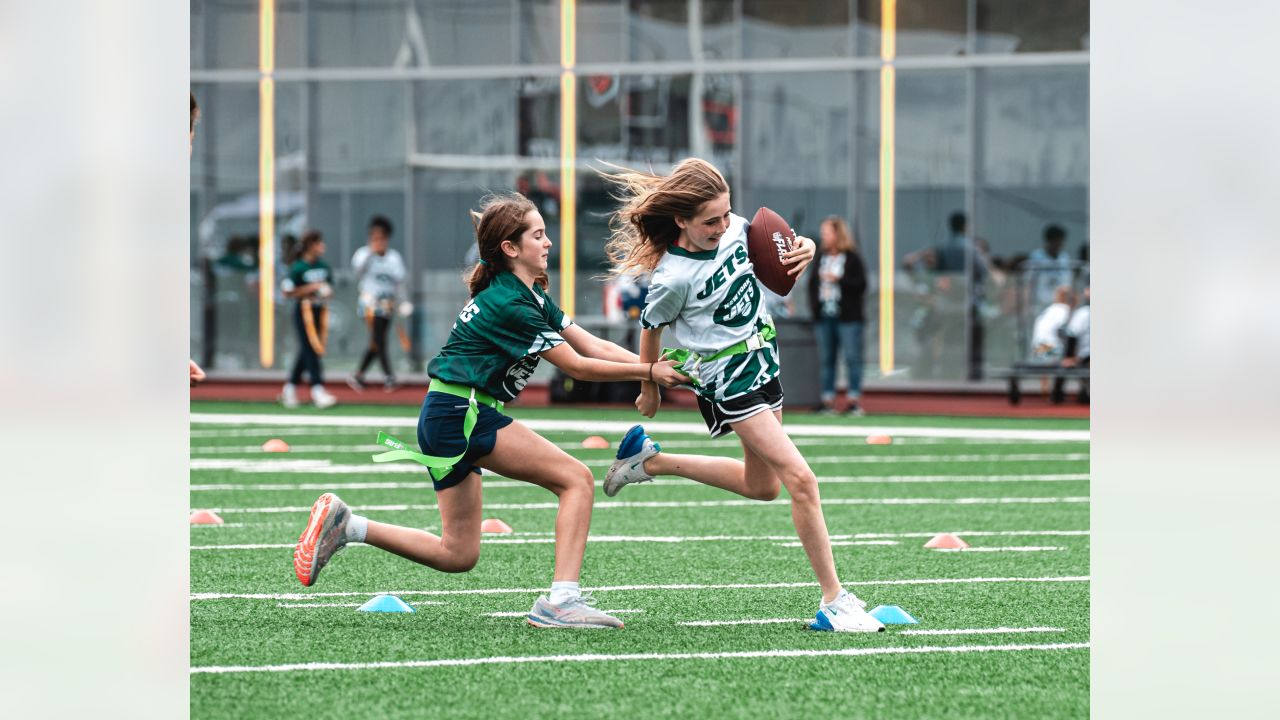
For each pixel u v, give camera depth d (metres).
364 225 51.75
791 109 49.44
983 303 48.09
